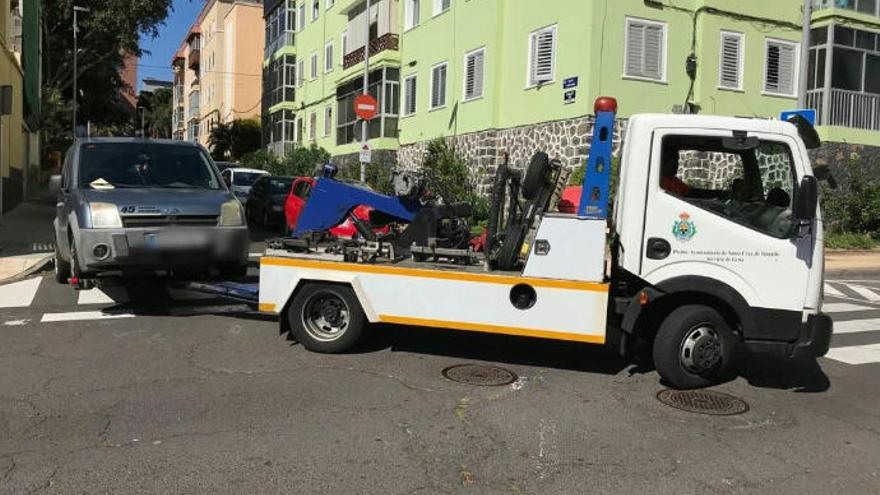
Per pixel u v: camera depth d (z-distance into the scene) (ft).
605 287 20.08
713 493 14.19
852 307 37.68
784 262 19.75
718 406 19.56
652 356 22.16
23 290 32.53
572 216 20.44
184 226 27.30
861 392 21.63
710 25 63.05
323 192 25.31
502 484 14.23
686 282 19.90
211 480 13.88
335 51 120.16
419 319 21.63
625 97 60.90
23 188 82.23
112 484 13.58
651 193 20.10
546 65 65.05
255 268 38.37
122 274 28.04
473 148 75.87
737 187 21.21
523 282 20.57
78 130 104.88
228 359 22.18
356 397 18.99
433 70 85.40
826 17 67.51
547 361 23.29
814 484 14.79
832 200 66.90
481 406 18.71
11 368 20.74
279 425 16.85
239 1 182.19
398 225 25.36
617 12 60.18
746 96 65.36
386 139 95.66
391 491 13.70
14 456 14.74
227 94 191.11
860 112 70.13
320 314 23.22
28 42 84.94
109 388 19.17
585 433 17.16
